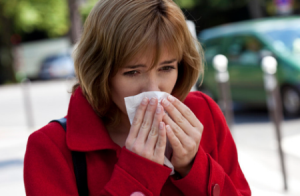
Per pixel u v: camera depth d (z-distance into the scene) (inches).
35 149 46.8
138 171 43.9
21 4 778.2
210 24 749.9
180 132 45.9
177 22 45.0
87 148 46.6
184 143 46.0
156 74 46.1
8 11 778.2
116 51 43.8
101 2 46.1
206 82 302.4
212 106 56.9
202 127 47.8
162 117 45.3
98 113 49.5
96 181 47.2
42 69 758.5
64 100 403.2
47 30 856.9
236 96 274.2
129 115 45.6
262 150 181.2
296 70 232.8
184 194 48.9
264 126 229.5
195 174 47.0
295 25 257.3
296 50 242.5
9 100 451.8
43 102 402.6
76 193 46.3
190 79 52.5
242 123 244.4
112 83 47.0
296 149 177.5
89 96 47.6
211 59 296.0
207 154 49.6
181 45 45.9
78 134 47.5
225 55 280.5
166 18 44.3
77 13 210.4
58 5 792.3
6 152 203.0
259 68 250.2
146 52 43.5
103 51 45.1
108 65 44.7
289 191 132.9
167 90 47.4
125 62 43.9
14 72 837.8
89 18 46.9
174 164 47.7
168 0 46.4
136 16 43.3
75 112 48.8
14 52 831.7
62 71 749.9
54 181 46.0
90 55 46.0
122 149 45.5
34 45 842.2
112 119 50.0
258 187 138.0
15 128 279.6
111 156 48.7
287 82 236.8
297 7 589.0
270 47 247.1
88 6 186.1
